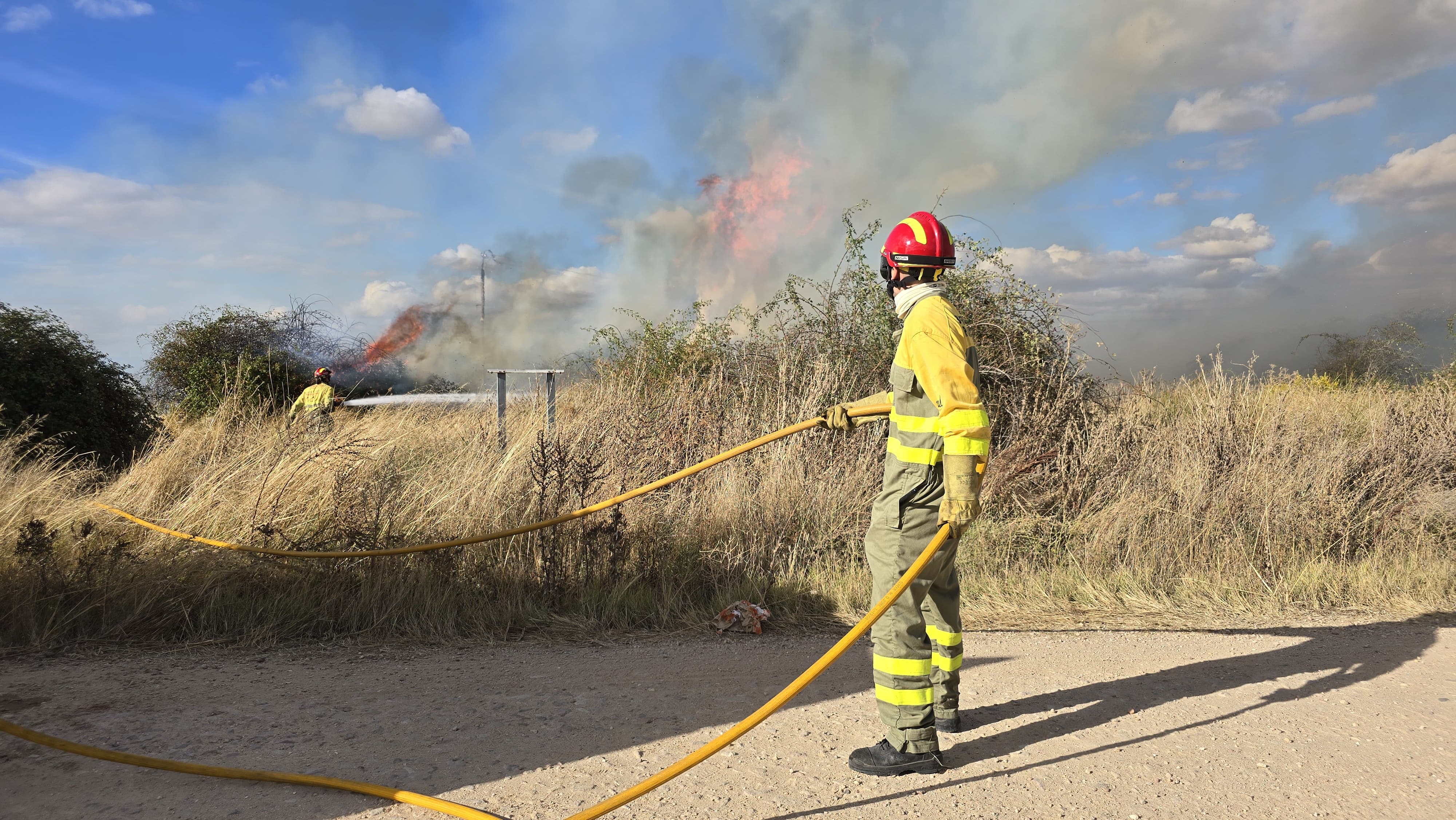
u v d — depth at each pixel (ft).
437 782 9.30
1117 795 9.23
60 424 26.37
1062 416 26.43
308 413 24.32
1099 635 15.53
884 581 9.75
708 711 11.58
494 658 13.89
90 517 17.75
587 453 19.51
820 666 8.26
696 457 21.99
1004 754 10.32
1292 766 9.96
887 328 28.40
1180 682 12.96
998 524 21.26
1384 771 9.84
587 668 13.44
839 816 8.71
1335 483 21.63
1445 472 24.40
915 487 9.57
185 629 14.61
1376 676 13.23
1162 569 19.38
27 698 11.60
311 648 14.25
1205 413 24.98
